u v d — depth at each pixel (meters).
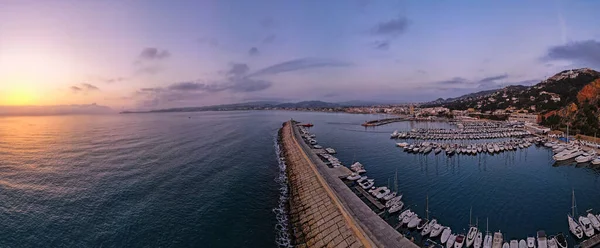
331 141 143.00
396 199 57.41
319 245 39.78
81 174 71.75
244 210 52.69
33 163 82.81
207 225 46.69
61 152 99.69
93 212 49.94
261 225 47.22
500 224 48.72
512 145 115.31
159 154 98.06
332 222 44.31
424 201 58.81
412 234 45.28
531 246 40.88
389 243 37.47
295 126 191.12
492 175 77.38
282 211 52.78
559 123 151.75
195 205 54.22
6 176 69.12
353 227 40.59
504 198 60.31
